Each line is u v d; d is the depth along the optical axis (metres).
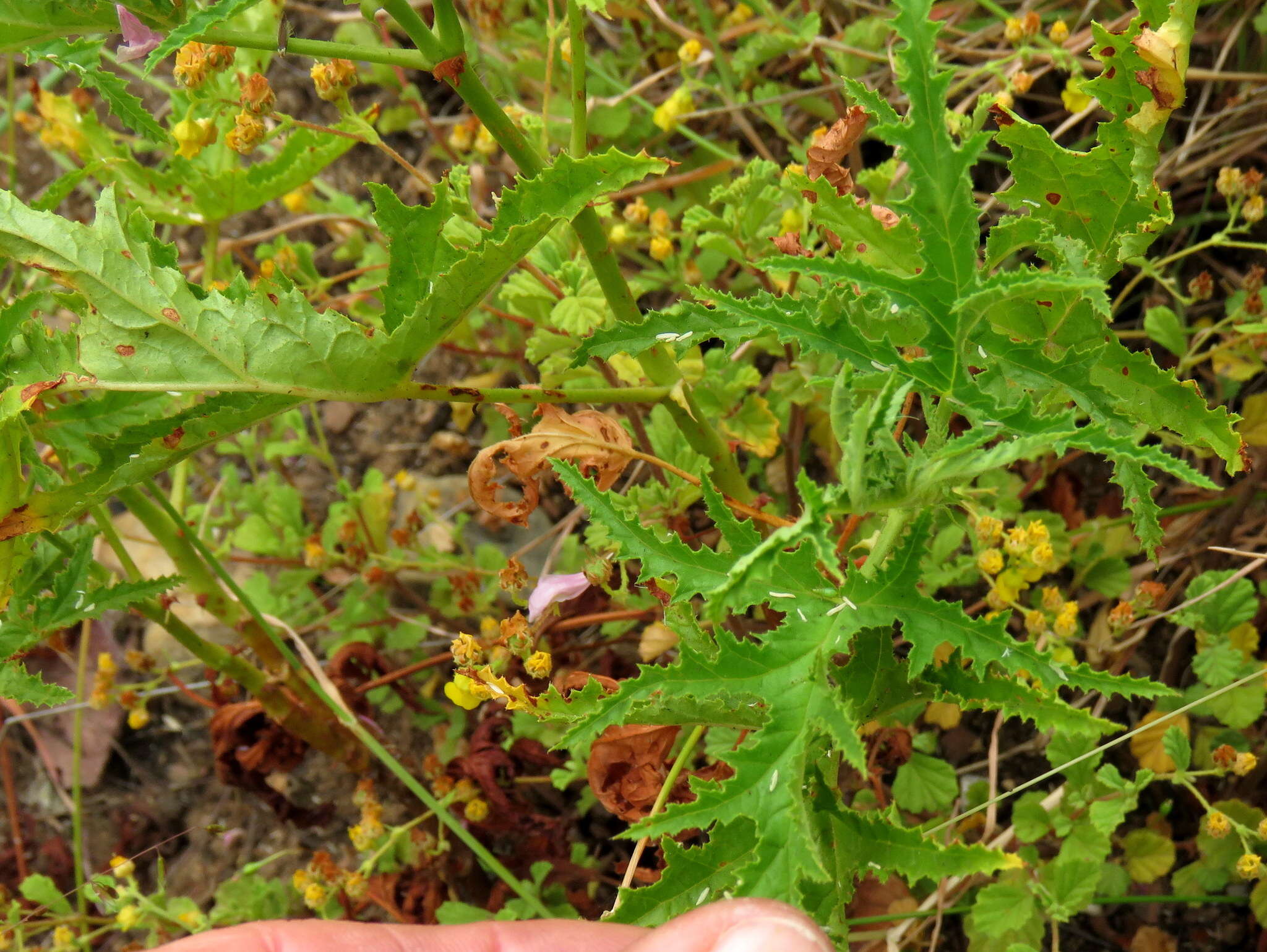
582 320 0.33
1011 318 0.26
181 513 0.37
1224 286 0.43
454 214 0.30
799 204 0.35
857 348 0.23
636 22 0.47
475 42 0.39
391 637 0.42
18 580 0.28
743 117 0.43
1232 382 0.41
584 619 0.36
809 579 0.22
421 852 0.39
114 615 0.48
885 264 0.26
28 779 0.49
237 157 0.38
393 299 0.25
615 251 0.43
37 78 0.55
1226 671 0.35
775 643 0.22
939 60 0.45
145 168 0.37
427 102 0.54
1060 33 0.36
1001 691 0.23
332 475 0.50
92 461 0.27
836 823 0.23
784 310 0.23
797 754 0.21
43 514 0.25
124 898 0.36
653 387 0.29
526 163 0.25
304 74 0.54
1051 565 0.34
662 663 0.39
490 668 0.28
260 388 0.24
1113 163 0.25
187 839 0.47
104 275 0.24
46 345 0.24
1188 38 0.24
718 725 0.24
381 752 0.33
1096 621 0.40
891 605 0.22
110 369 0.24
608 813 0.42
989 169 0.47
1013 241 0.24
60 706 0.46
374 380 0.25
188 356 0.24
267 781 0.43
